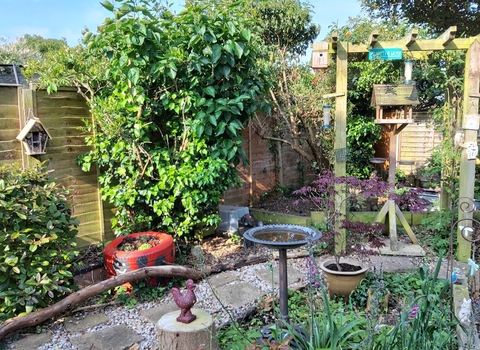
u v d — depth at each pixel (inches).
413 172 298.8
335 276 116.3
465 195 151.3
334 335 75.1
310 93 234.5
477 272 111.1
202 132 148.5
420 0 226.4
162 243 136.0
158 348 92.4
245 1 163.9
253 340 89.7
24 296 103.6
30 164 136.6
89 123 153.8
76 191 152.3
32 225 108.8
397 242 166.2
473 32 233.9
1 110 130.0
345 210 150.6
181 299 84.7
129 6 133.0
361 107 269.1
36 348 95.0
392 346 70.9
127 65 139.5
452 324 76.8
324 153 242.1
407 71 155.6
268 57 234.2
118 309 116.5
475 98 147.5
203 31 137.6
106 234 162.9
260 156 243.3
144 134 151.3
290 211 223.5
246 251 165.3
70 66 143.6
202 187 154.4
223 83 153.9
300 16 256.5
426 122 292.8
